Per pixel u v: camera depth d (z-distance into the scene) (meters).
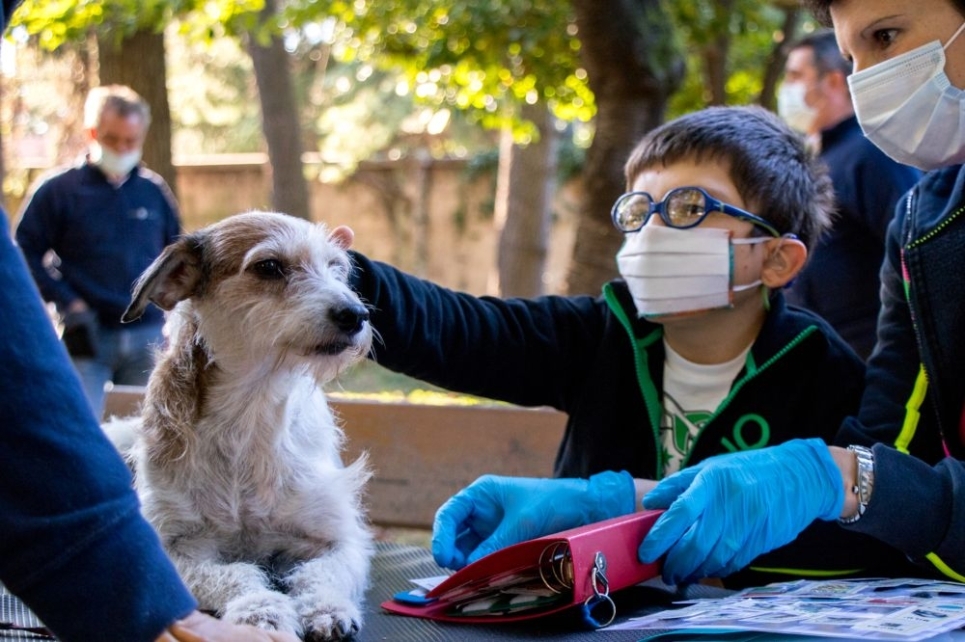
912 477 1.86
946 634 1.37
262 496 2.14
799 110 4.16
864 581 1.83
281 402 2.21
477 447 3.16
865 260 3.75
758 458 1.83
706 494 1.73
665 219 2.45
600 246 5.48
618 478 2.06
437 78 8.36
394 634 1.70
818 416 2.47
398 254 17.30
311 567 2.00
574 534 1.63
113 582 1.15
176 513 2.09
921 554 1.86
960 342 2.09
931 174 2.29
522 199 11.62
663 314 2.46
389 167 17.19
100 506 1.15
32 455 1.12
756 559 2.29
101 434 1.18
